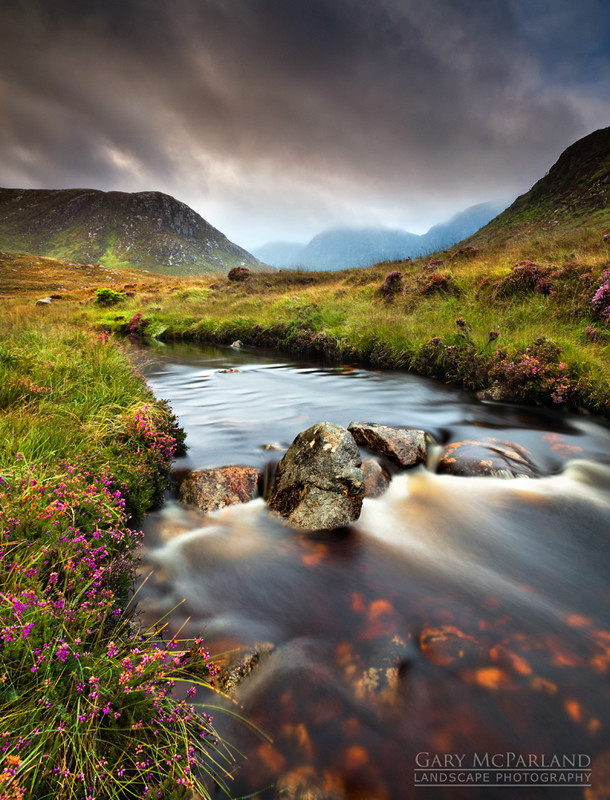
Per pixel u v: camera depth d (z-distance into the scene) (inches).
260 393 339.3
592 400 259.6
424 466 196.5
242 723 80.4
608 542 141.6
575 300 368.2
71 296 1400.1
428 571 126.9
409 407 289.3
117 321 814.5
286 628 103.3
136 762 63.6
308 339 543.5
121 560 107.3
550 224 1438.2
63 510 98.0
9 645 66.4
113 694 68.8
